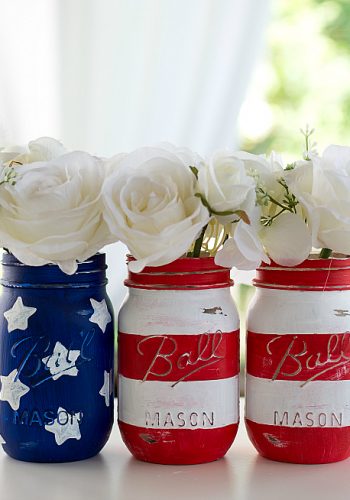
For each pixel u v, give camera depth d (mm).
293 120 2766
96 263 807
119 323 819
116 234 726
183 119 1757
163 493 746
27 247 741
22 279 794
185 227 721
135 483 769
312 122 2766
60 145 825
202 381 794
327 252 813
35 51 1666
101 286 822
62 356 796
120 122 1706
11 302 803
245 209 743
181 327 787
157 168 740
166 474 793
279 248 773
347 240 757
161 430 796
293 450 814
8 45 1651
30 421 805
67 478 782
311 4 2758
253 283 832
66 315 795
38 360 796
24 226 743
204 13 1752
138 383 799
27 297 796
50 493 746
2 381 816
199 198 729
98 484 767
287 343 801
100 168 759
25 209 740
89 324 804
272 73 2768
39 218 739
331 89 2760
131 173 735
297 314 800
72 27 1673
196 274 783
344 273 800
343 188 748
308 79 2762
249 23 1777
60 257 749
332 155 784
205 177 732
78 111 1686
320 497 737
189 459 812
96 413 817
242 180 745
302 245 767
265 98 2764
